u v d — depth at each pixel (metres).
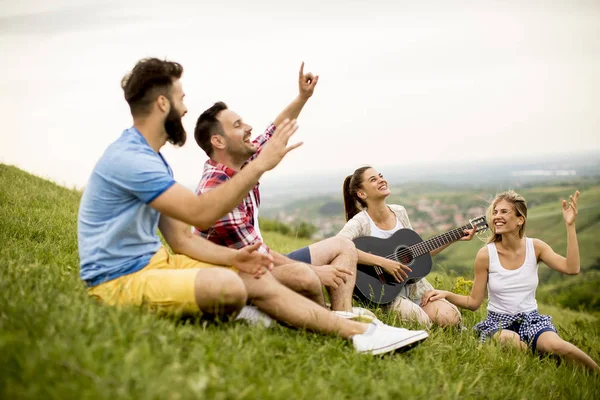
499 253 5.46
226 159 4.44
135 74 3.58
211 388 2.59
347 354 3.58
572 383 4.50
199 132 4.43
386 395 3.07
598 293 35.94
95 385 2.40
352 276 4.80
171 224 3.79
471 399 3.57
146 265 3.57
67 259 4.90
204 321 3.46
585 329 10.23
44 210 7.43
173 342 3.05
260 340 3.47
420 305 5.62
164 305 3.41
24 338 2.68
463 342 4.91
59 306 3.16
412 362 3.81
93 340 2.82
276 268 4.16
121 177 3.42
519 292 5.37
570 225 5.21
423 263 5.77
